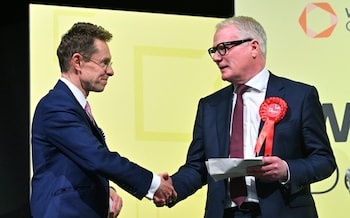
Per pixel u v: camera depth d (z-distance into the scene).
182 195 3.03
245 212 2.84
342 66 3.81
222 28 3.01
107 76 2.93
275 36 3.80
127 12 3.84
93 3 4.03
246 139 2.89
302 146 2.89
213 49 3.00
